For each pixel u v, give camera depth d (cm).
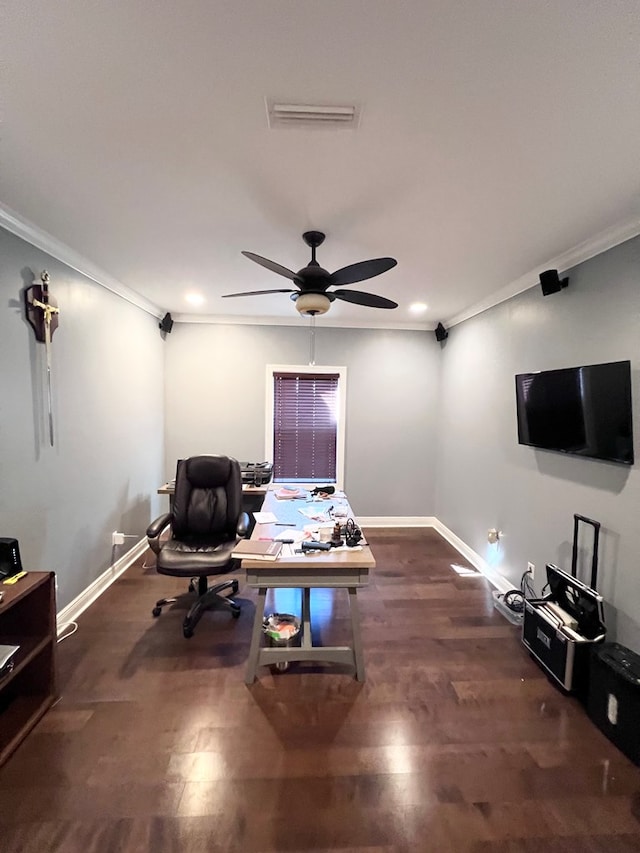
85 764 159
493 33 99
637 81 112
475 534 371
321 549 210
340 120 130
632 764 164
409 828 138
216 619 269
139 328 369
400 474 475
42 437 233
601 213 193
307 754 166
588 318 230
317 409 466
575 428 228
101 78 114
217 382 446
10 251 207
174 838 133
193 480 295
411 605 294
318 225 210
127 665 219
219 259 263
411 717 186
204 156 152
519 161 152
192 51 105
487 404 349
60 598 253
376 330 461
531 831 138
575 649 199
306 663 224
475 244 232
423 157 150
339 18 96
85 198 185
